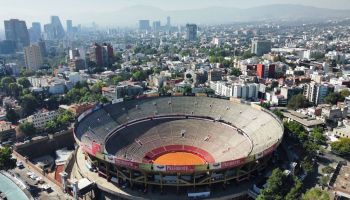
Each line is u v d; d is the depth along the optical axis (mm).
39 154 187250
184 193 126812
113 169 136250
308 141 168750
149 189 129500
